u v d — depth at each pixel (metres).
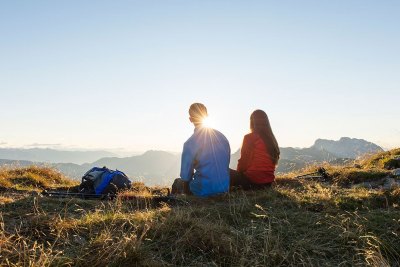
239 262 1.81
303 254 1.97
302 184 3.90
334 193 3.19
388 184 3.75
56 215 2.38
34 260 1.64
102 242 1.87
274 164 3.62
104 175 3.71
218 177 3.30
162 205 3.01
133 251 1.77
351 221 2.33
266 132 3.62
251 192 3.34
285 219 2.43
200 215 2.53
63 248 1.91
